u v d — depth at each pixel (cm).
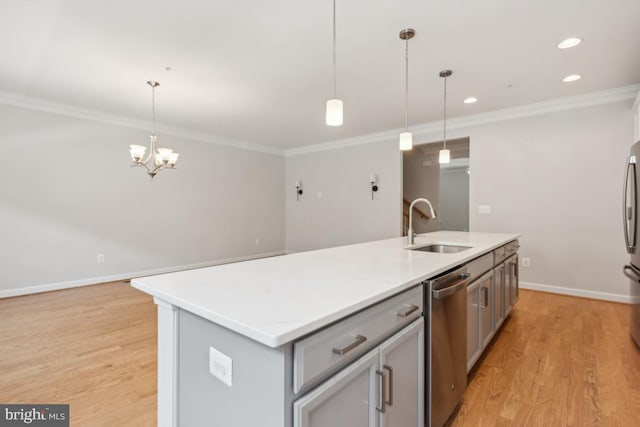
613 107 359
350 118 465
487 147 445
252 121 482
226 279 132
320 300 102
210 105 407
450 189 994
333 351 93
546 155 401
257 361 86
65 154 413
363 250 221
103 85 341
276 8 211
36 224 393
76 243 424
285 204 713
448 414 158
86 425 158
